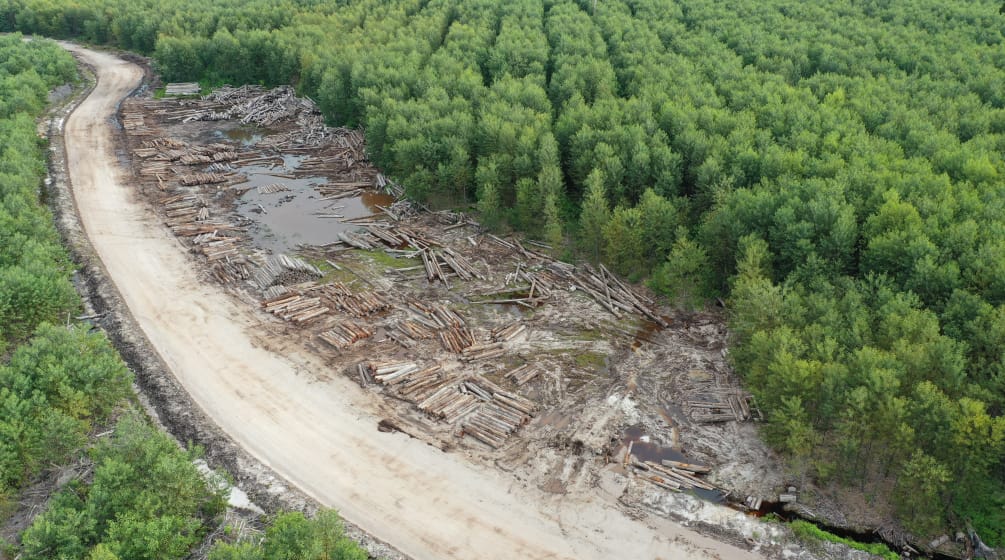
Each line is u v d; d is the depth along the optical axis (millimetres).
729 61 113375
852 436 48094
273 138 121125
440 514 47781
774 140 86688
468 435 54906
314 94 134375
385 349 65375
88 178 100375
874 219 65188
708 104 96812
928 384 46000
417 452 53062
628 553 45125
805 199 70125
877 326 55594
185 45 144000
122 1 175375
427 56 132250
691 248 69938
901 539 45938
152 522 40812
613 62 122562
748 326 58219
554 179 82188
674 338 67250
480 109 101875
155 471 43656
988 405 45531
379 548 44719
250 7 164875
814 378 49938
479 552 45094
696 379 61219
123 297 72125
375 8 161500
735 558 44781
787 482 50438
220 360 63156
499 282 77000
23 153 96625
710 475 51469
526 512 48062
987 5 134250
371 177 105875
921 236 59875
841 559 44344
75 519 41000
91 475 48406
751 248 64688
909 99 94688
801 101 96062
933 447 46188
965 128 86062
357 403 58156
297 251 83625
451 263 79625
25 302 62219
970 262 58000
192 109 133875
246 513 46969
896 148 79500
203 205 94438
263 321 69250
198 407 57188
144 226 87688
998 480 47312
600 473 51438
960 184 69875
